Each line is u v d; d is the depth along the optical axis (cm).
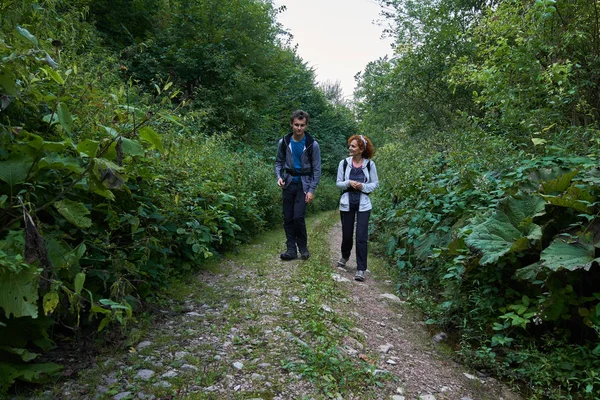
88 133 257
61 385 197
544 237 329
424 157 781
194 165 489
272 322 297
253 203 652
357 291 416
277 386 215
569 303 288
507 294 333
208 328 281
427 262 438
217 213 446
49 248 206
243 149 1058
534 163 408
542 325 317
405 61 1238
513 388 260
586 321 278
